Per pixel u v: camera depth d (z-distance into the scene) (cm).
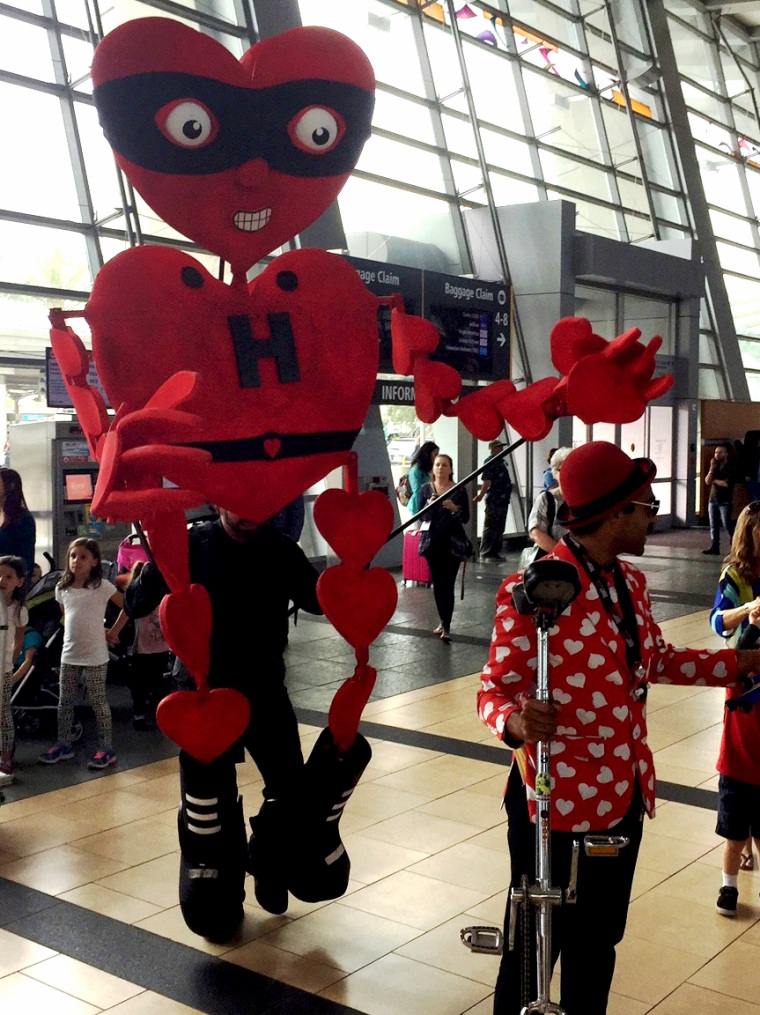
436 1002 330
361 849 448
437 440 1598
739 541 414
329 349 305
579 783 260
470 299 1472
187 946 365
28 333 1063
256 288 304
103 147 1166
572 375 285
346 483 312
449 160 1662
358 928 379
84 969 349
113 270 285
